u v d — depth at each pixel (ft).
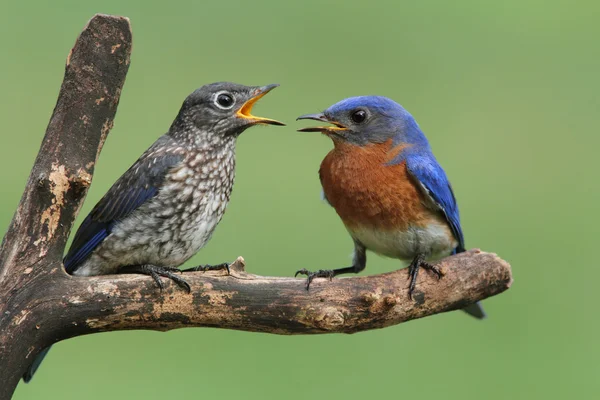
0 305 33.58
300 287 36.40
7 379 33.60
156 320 35.45
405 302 37.81
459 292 38.37
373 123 42.32
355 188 41.96
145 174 38.52
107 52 34.24
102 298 34.58
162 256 38.93
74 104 34.17
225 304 35.76
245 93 41.29
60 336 34.58
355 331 37.68
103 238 38.29
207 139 40.29
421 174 41.42
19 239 33.94
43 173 33.86
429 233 41.91
